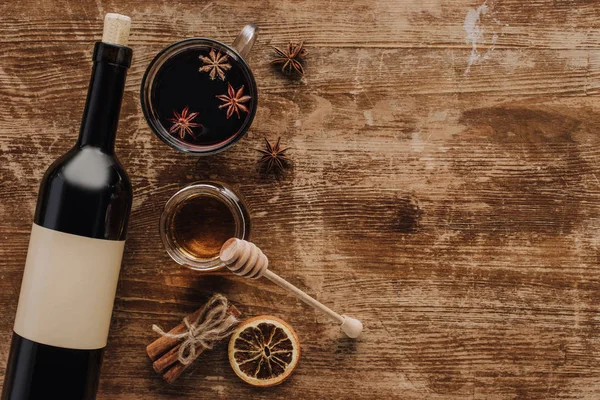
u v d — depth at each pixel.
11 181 0.81
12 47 0.81
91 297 0.73
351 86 0.81
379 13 0.81
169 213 0.77
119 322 0.81
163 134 0.77
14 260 0.81
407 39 0.81
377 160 0.81
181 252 0.78
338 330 0.82
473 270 0.81
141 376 0.81
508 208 0.81
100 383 0.81
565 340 0.81
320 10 0.81
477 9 0.81
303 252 0.81
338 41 0.81
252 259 0.72
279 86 0.81
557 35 0.81
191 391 0.81
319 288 0.81
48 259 0.72
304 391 0.81
